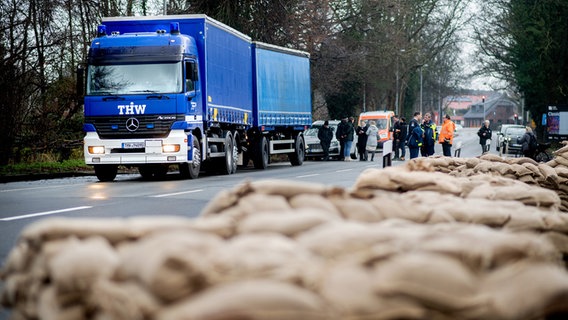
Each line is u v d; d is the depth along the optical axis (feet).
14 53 124.57
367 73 264.52
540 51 237.25
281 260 11.00
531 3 238.48
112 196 75.61
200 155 109.19
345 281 10.82
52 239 14.40
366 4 231.50
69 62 138.82
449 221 18.20
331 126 205.46
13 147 130.11
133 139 102.22
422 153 123.54
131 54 102.83
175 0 194.80
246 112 132.87
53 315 13.16
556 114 211.61
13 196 76.84
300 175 114.93
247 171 135.13
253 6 194.29
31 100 131.64
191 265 10.53
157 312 10.43
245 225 13.60
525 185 24.81
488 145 198.70
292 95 156.25
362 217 17.06
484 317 10.75
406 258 10.93
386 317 10.59
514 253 11.57
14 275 15.72
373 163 171.01
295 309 9.90
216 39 115.24
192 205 65.82
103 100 102.63
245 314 9.69
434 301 10.61
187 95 103.04
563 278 11.17
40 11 130.52
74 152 146.20
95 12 143.54
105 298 11.97
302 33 201.87
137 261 11.41
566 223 19.99
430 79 479.82
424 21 289.94
